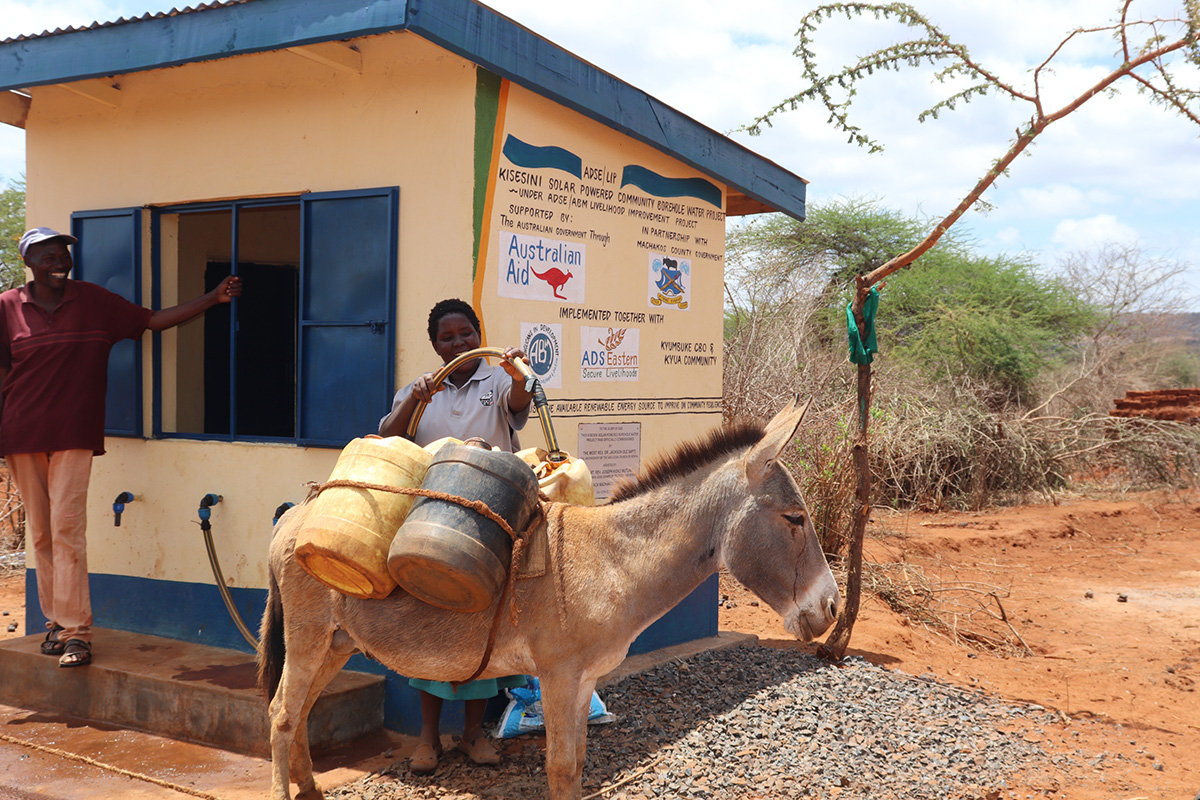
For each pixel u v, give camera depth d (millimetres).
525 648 3621
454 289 5207
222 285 5977
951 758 5145
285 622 4133
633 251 6527
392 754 4992
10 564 10328
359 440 3816
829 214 22750
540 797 4406
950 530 13656
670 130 6562
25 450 5609
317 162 5648
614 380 6383
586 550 3658
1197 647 8359
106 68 5605
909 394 16750
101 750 5039
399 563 3393
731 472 3701
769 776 4707
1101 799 4766
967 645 8367
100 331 5754
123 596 6367
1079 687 7102
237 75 5902
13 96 6641
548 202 5738
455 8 4781
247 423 7574
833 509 10000
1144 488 17844
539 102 5629
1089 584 11117
